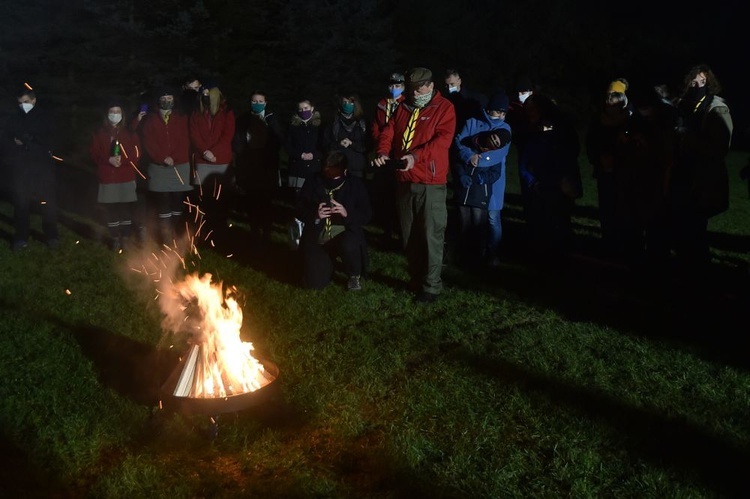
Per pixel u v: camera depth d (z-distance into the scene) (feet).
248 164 29.68
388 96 26.25
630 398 17.43
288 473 14.55
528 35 101.96
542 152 27.04
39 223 33.83
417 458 14.88
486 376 18.47
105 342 20.34
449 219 34.12
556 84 100.07
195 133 29.53
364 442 15.65
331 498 13.75
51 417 16.31
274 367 16.57
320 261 24.54
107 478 14.20
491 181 26.48
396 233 31.42
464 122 26.55
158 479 14.20
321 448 15.46
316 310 22.79
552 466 14.75
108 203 28.73
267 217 29.99
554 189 27.12
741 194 46.39
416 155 22.45
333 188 24.32
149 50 68.90
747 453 15.21
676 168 25.12
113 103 28.27
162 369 18.80
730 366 19.20
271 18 79.77
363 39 82.64
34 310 22.44
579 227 34.76
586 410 16.85
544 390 17.76
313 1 79.36
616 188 25.57
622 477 14.49
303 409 16.75
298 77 79.56
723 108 24.35
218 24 74.54
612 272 26.27
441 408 16.81
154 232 31.42
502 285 25.50
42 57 65.92
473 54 96.78
